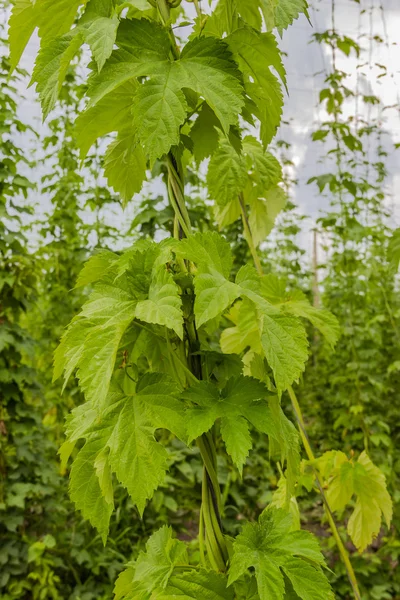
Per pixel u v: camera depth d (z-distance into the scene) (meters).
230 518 3.30
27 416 2.85
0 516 2.68
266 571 0.70
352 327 3.59
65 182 3.58
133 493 0.67
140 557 0.81
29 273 2.82
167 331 0.80
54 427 3.61
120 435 0.70
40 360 3.92
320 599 0.68
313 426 4.73
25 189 2.84
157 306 0.68
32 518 2.96
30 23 0.83
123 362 0.82
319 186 2.78
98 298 0.74
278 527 0.76
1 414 2.80
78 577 2.79
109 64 0.72
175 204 0.86
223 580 0.74
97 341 0.67
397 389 4.03
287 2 0.82
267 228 1.29
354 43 2.71
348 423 3.63
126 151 0.94
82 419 0.77
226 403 0.73
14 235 2.76
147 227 2.95
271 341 0.69
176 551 0.79
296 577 0.70
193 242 0.74
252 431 3.68
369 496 1.28
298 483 1.31
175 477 3.35
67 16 0.84
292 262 5.27
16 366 2.85
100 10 0.79
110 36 0.69
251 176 1.24
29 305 2.89
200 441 0.82
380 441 3.77
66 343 0.72
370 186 3.31
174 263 0.81
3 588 2.57
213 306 0.68
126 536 3.09
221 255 0.77
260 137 0.94
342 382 3.87
